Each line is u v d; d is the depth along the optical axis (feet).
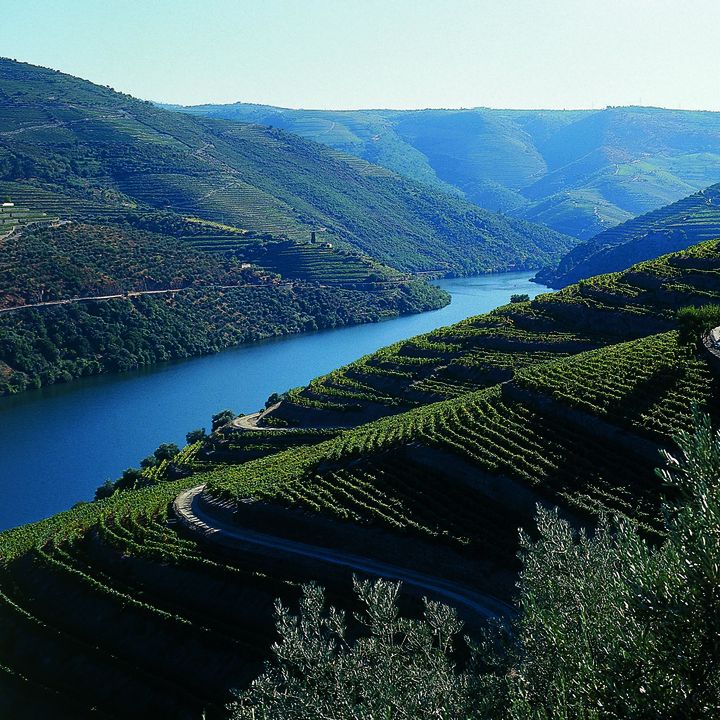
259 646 200.23
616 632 56.18
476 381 389.80
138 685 206.69
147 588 237.25
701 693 50.93
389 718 64.08
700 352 252.62
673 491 184.03
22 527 356.38
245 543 238.48
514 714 55.62
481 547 193.88
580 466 209.97
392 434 273.13
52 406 602.85
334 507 231.50
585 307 418.51
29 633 239.71
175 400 618.85
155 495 325.83
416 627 84.38
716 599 51.13
